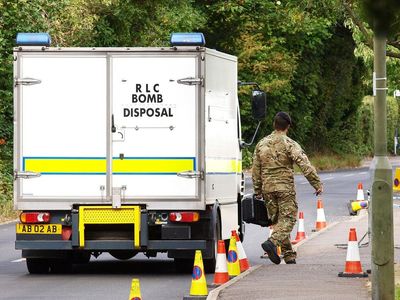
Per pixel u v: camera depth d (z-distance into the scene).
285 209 33.66
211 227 33.62
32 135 33.84
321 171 122.38
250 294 26.31
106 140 33.59
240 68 110.88
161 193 33.41
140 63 33.56
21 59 33.84
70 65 33.75
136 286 20.12
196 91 33.41
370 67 58.56
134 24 83.38
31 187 33.75
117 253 36.59
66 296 28.84
